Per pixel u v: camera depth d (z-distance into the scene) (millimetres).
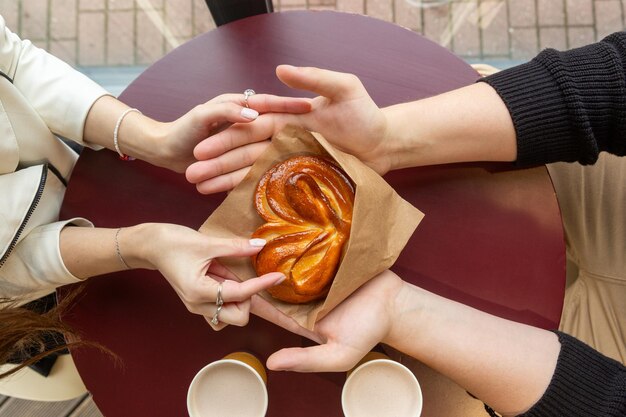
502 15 1108
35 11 1106
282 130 596
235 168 626
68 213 671
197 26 1102
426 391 643
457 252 651
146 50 1100
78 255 624
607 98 610
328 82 582
